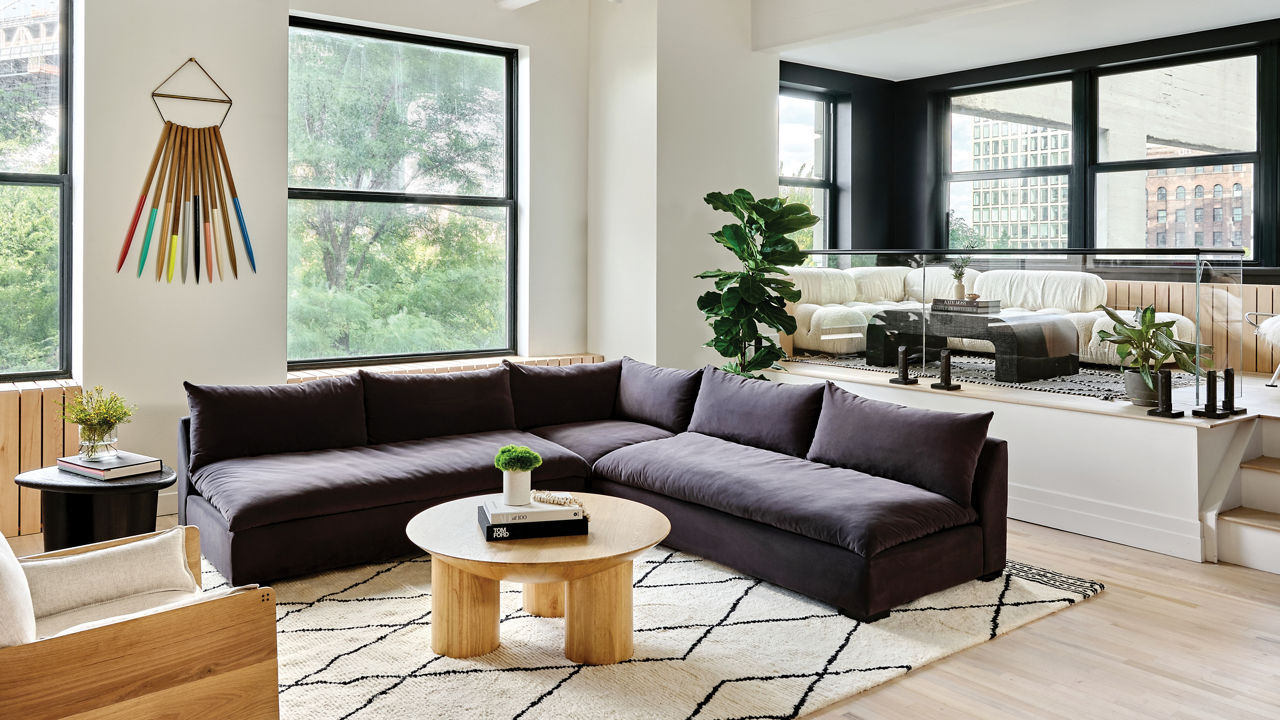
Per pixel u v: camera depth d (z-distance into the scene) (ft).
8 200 15.28
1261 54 20.92
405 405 15.47
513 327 21.03
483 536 10.25
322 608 11.48
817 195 25.91
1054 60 23.77
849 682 9.53
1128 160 23.25
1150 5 19.13
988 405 16.38
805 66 24.59
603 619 9.87
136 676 6.38
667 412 16.57
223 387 14.08
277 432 14.19
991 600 11.89
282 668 9.71
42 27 15.44
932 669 9.98
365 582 12.44
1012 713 8.99
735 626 11.00
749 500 12.31
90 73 14.88
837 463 13.56
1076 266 15.55
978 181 26.00
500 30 19.66
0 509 14.42
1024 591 12.24
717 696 9.17
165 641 6.52
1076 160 23.99
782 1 20.11
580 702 9.01
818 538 11.46
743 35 20.70
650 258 19.66
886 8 18.08
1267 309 20.48
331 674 9.59
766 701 9.08
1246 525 13.44
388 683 9.38
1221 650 10.50
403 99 19.24
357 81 18.65
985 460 12.43
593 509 11.41
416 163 19.48
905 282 18.29
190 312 16.06
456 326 20.26
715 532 12.91
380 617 11.19
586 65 21.02
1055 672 9.91
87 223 15.01
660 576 12.77
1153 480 14.23
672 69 19.45
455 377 16.14
